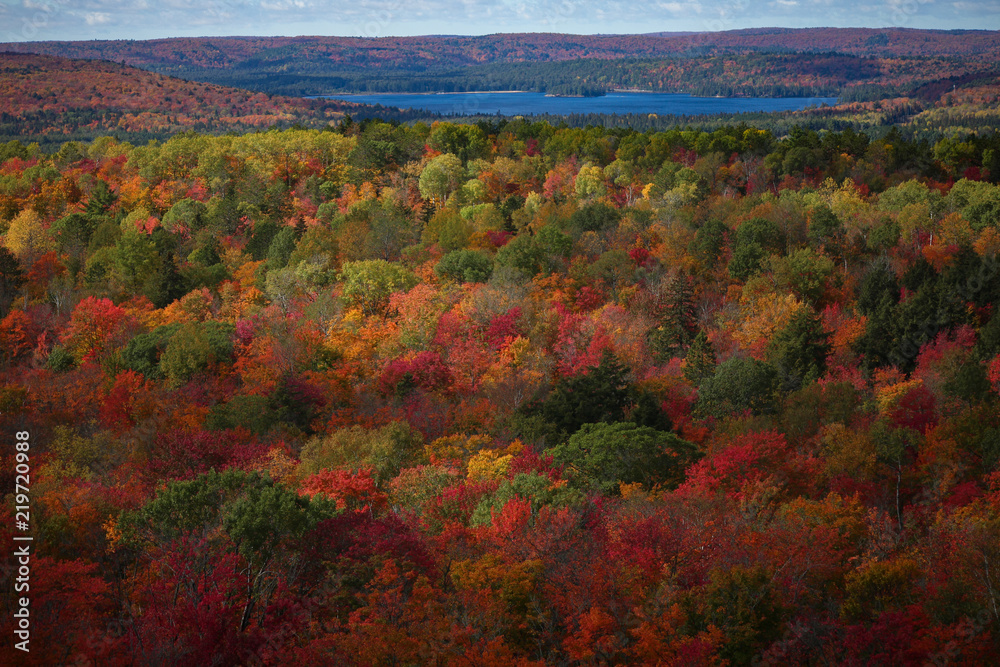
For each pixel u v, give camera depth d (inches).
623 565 1182.3
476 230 4640.8
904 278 3351.4
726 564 1175.6
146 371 3043.8
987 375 2279.8
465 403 2596.0
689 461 1844.2
